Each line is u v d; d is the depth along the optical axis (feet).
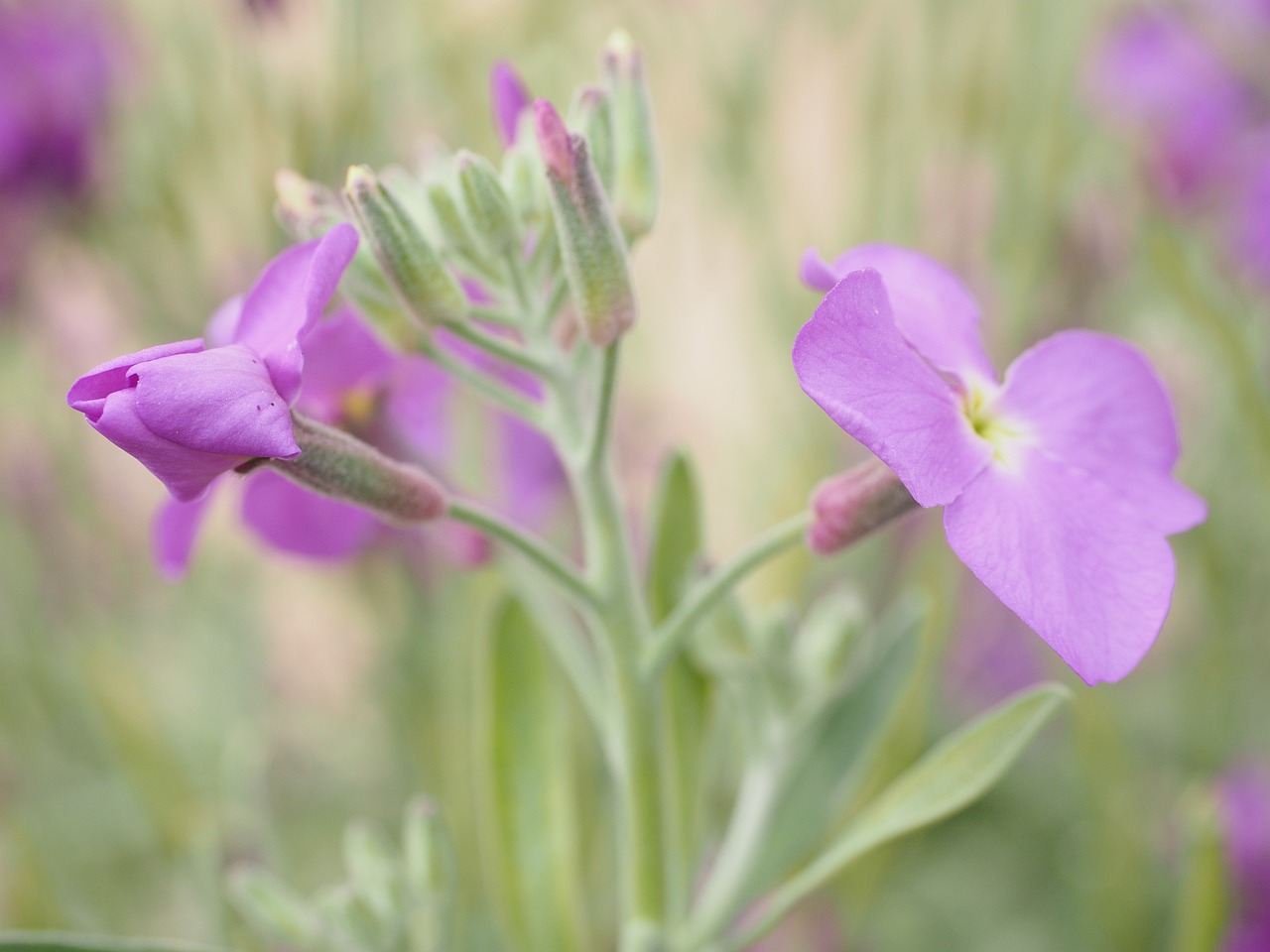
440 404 0.78
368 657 1.09
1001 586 0.64
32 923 0.87
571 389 0.71
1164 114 1.13
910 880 1.07
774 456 1.05
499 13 0.95
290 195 0.70
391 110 0.95
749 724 0.77
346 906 0.72
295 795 1.08
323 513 0.74
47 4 1.01
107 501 1.19
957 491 0.65
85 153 1.00
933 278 0.69
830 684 0.76
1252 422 0.88
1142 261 0.96
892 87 0.95
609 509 0.70
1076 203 0.98
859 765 0.76
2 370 1.10
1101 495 0.67
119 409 0.63
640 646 0.70
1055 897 1.06
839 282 0.64
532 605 0.75
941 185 0.99
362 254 0.69
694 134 1.05
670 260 1.11
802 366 0.63
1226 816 0.85
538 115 0.66
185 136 0.93
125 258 0.99
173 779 0.87
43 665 1.00
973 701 1.14
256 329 0.66
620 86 0.70
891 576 1.00
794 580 0.90
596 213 0.66
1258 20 1.13
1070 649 0.64
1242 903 0.89
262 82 0.88
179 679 1.10
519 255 0.71
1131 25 1.15
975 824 1.12
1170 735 1.05
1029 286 0.95
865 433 0.63
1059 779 1.12
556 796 0.76
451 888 0.73
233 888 0.74
